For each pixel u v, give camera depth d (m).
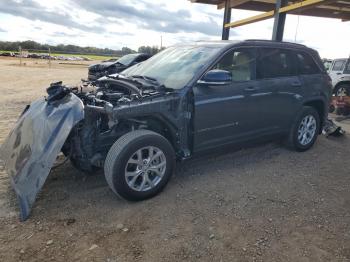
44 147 3.57
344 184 4.43
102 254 2.88
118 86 4.46
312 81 5.59
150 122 4.06
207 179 4.41
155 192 3.85
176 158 4.24
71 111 3.67
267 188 4.20
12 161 3.98
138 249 2.95
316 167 5.02
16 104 9.77
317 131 5.88
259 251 2.95
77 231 3.20
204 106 4.18
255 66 4.80
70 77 19.95
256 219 3.46
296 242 3.09
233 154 5.43
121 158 3.53
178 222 3.37
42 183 3.43
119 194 3.62
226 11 10.94
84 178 4.36
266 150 5.70
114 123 3.63
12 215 3.45
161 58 5.00
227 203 3.78
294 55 5.41
